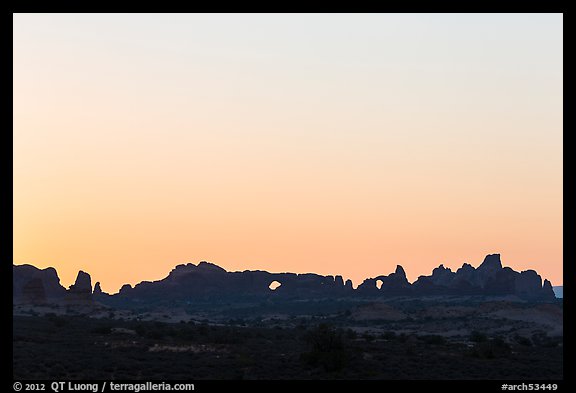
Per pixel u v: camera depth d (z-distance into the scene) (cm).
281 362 8819
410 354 9944
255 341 11400
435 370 8506
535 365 9200
